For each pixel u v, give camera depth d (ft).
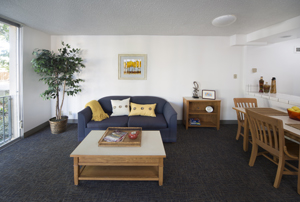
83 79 12.42
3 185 5.52
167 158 7.56
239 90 12.78
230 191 5.38
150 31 11.10
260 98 10.76
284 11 7.70
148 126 9.14
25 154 7.74
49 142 9.16
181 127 12.19
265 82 12.42
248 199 5.03
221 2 6.85
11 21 8.85
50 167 6.66
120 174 5.68
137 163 5.42
